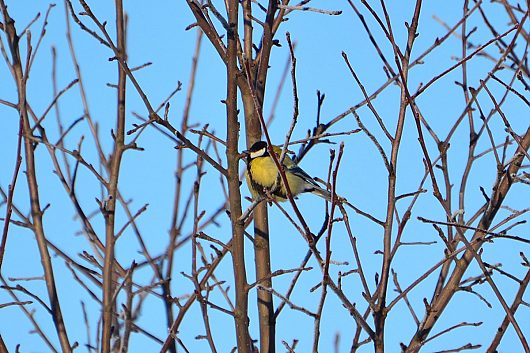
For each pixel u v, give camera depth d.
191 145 9.52
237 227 9.55
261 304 10.54
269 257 10.89
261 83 11.26
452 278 10.12
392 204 8.89
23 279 9.91
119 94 10.30
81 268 10.42
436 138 11.25
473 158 11.33
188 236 10.99
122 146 10.12
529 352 8.63
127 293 9.51
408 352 9.32
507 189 10.73
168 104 9.59
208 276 9.80
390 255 8.84
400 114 9.14
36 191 10.15
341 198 9.11
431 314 9.96
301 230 8.30
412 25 9.67
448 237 10.52
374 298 8.91
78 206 10.77
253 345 10.47
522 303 9.51
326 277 8.12
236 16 9.90
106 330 8.97
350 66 9.22
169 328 9.67
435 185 9.36
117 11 10.44
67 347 9.34
